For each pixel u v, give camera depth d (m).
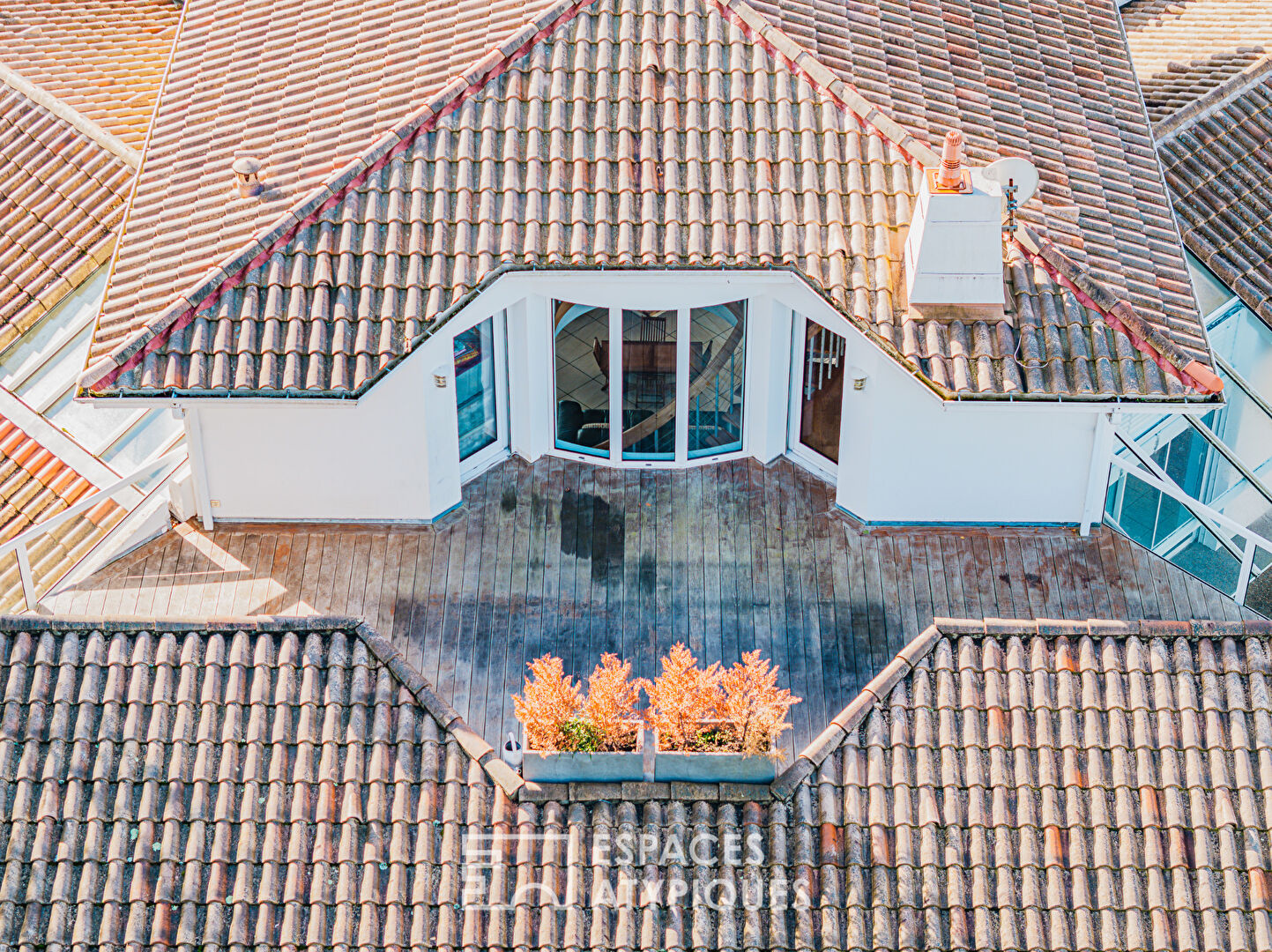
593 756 15.05
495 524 19.69
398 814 14.98
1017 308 17.80
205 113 20.58
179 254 18.58
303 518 19.64
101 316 18.17
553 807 15.11
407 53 20.23
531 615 18.72
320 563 19.20
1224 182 24.81
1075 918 14.48
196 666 15.69
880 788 15.11
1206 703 15.52
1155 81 26.94
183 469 19.95
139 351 17.28
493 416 20.23
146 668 15.66
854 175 18.42
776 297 18.84
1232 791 15.02
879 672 18.16
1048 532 19.61
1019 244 18.27
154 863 14.64
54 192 24.98
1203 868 14.61
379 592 18.91
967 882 14.68
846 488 19.67
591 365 19.80
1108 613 18.72
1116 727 15.41
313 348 17.34
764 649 18.38
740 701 15.20
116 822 14.77
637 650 18.38
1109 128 20.89
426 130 18.72
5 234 24.64
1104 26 22.91
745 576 19.12
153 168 20.00
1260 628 15.89
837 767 15.28
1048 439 18.81
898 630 18.56
